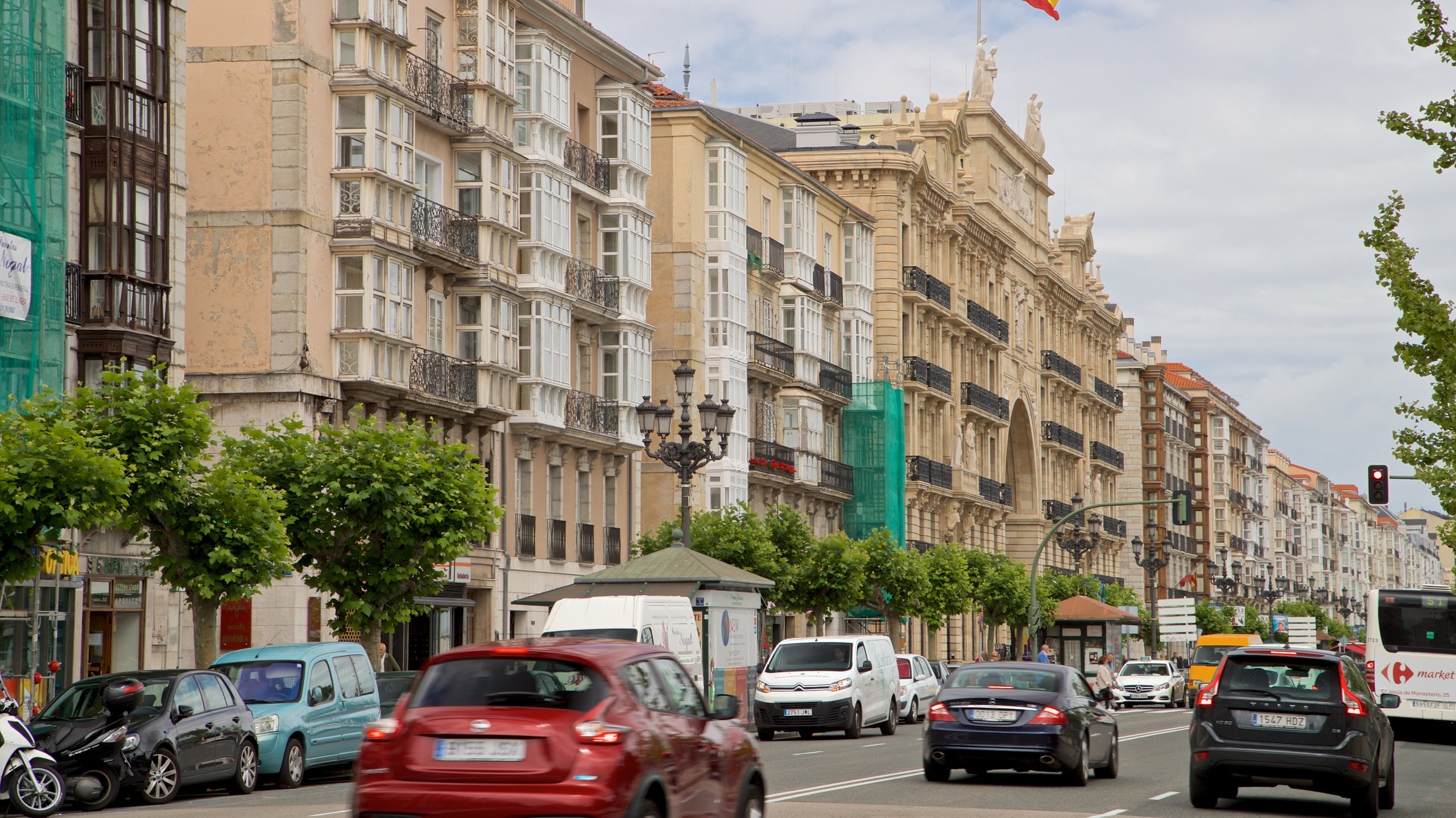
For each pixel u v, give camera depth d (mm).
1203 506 170000
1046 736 25938
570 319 57312
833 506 80688
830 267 81500
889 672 44875
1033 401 110125
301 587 44688
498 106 53688
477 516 37031
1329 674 23234
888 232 86000
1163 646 125938
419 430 37312
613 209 60906
